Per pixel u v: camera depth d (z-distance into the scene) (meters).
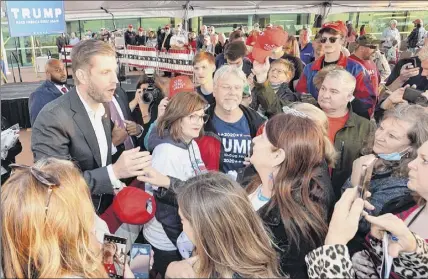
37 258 0.76
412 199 1.12
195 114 1.48
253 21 7.45
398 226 0.87
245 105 1.94
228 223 0.85
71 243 0.79
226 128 1.85
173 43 6.76
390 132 1.27
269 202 1.07
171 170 1.46
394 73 2.66
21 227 0.77
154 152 1.51
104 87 1.41
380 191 1.25
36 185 0.81
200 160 1.61
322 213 1.03
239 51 2.83
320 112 1.34
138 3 5.91
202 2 6.40
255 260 0.86
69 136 1.43
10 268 0.79
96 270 0.80
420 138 1.22
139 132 1.91
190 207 0.88
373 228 0.93
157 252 1.47
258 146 1.10
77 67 1.41
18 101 5.36
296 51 4.06
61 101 1.46
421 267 0.89
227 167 1.83
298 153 1.03
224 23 8.12
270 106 1.99
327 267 0.85
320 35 2.59
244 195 0.92
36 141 1.39
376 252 1.01
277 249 1.00
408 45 4.53
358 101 2.14
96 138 1.51
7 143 1.72
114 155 1.90
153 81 2.53
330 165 1.23
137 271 1.06
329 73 1.79
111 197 1.55
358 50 2.65
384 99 2.18
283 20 7.51
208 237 0.85
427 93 1.70
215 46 6.65
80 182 0.88
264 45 1.92
